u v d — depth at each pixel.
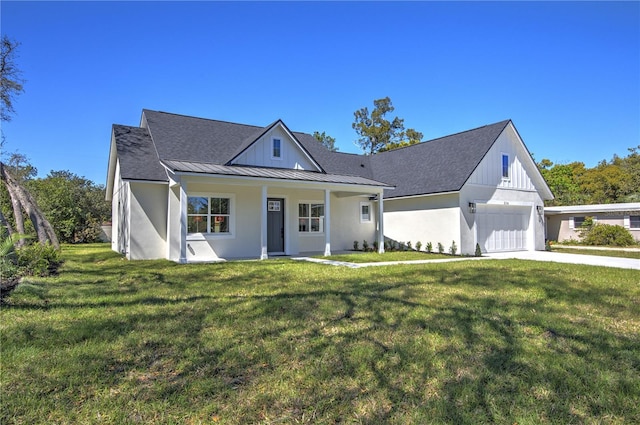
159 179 13.70
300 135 22.47
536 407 2.96
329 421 2.78
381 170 21.62
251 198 15.50
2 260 8.49
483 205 17.53
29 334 4.59
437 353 4.07
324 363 3.80
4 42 18.20
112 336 4.57
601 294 7.25
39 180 27.20
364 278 9.07
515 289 7.70
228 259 14.02
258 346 4.27
